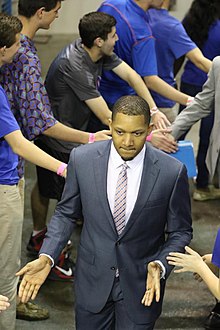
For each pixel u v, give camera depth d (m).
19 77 4.05
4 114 3.61
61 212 3.33
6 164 3.72
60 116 4.70
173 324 4.54
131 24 4.93
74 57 4.55
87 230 3.29
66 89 4.63
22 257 5.27
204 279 3.04
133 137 2.96
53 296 4.82
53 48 10.58
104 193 3.14
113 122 2.99
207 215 6.11
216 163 4.45
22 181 4.21
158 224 3.22
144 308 3.35
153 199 3.14
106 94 5.11
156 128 4.64
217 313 4.52
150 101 4.86
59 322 4.54
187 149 4.28
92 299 3.35
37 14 4.07
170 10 10.91
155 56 5.09
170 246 3.22
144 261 3.29
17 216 3.82
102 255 3.24
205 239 5.70
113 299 3.35
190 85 6.03
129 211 3.16
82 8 11.06
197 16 5.71
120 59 4.91
